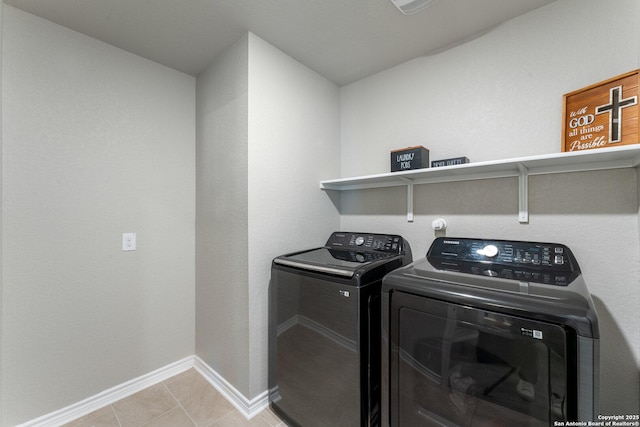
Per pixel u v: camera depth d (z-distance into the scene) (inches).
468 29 63.2
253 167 64.4
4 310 55.2
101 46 67.5
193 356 84.7
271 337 65.2
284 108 71.9
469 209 65.3
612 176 49.5
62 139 61.9
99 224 67.4
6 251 55.4
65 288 62.5
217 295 74.2
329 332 52.7
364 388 49.3
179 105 81.9
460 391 38.0
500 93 61.1
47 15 58.2
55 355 61.1
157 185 77.4
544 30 55.8
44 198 59.7
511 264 52.3
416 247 73.9
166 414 64.1
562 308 31.4
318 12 57.6
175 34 64.9
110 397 68.2
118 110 70.3
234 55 67.6
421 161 65.6
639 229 46.7
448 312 38.6
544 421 32.1
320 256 66.0
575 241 52.7
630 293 47.9
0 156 54.6
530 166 55.4
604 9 49.9
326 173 85.2
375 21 60.4
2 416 55.1
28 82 57.6
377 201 82.0
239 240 66.0
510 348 34.1
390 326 44.5
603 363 49.8
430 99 71.7
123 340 71.2
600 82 46.7
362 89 86.0
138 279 73.9
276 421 61.9
